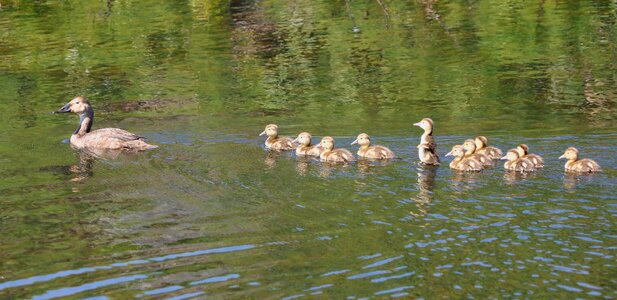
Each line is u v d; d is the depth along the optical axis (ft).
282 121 69.67
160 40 99.55
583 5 107.96
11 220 48.52
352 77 83.82
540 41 94.38
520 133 63.67
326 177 54.54
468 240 43.34
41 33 103.45
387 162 57.57
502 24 101.55
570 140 61.05
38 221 48.19
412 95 76.95
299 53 93.30
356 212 48.01
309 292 38.14
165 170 57.21
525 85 78.79
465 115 69.82
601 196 49.01
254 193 51.85
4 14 112.68
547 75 81.82
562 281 38.32
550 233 43.86
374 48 93.97
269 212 48.47
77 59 92.63
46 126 70.44
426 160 56.59
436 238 43.78
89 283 39.93
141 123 70.33
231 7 114.42
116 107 75.97
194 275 40.40
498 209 47.52
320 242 43.91
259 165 57.77
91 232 46.26
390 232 44.83
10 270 41.70
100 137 63.62
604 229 44.14
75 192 53.21
